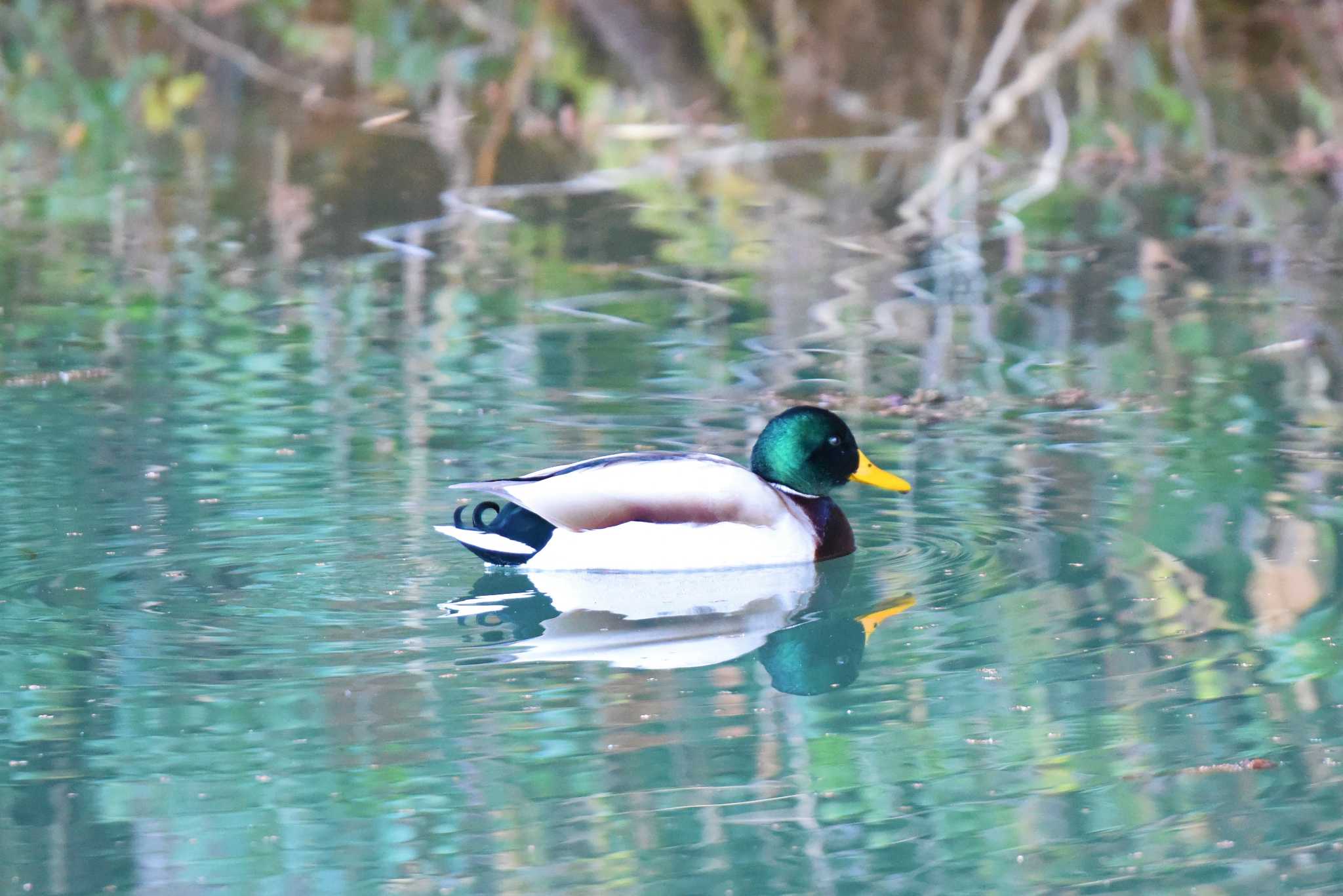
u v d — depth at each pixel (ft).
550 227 70.59
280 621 32.04
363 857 24.45
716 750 27.48
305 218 71.31
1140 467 41.27
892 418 45.80
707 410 46.03
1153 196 76.02
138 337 52.95
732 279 62.18
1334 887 23.73
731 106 90.58
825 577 35.24
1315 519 37.40
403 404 46.16
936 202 75.15
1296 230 69.51
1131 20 94.53
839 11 95.40
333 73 97.40
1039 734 27.99
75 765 26.63
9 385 47.26
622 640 31.86
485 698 29.04
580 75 85.71
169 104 84.69
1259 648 31.07
